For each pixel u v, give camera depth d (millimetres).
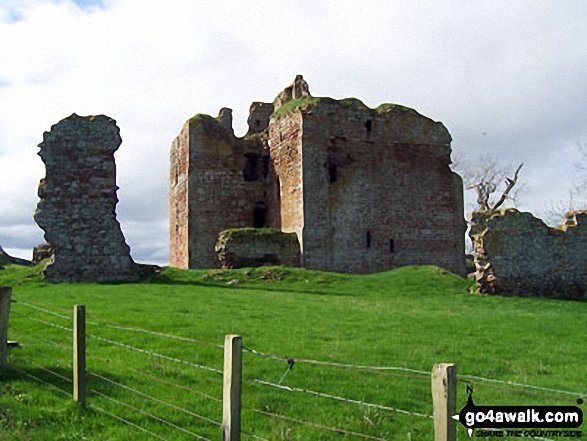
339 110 35094
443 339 14219
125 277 26125
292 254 33094
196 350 12234
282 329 14734
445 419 5164
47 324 14750
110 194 26297
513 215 25203
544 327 16438
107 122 26547
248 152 39250
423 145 36906
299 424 8539
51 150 25859
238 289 23875
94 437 8016
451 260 36719
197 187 37750
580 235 25844
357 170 35094
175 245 41000
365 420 8492
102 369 10750
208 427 8406
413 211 36125
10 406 8797
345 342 13461
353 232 34469
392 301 22047
